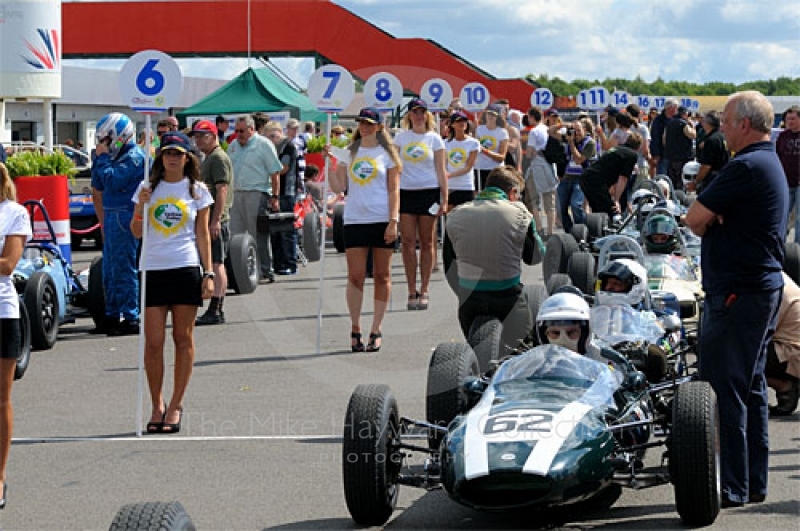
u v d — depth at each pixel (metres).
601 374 9.02
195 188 11.70
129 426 12.01
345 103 16.50
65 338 17.52
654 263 15.04
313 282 22.75
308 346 16.16
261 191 21.73
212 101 33.31
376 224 15.28
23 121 47.91
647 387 9.81
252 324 18.11
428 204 18.36
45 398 13.43
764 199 8.81
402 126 18.72
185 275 11.62
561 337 9.32
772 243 8.88
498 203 12.27
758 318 8.86
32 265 16.92
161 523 5.66
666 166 32.16
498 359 11.25
